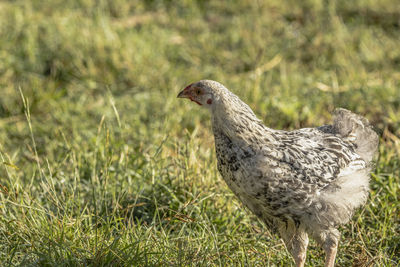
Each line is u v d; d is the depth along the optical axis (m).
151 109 10.30
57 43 12.29
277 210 5.73
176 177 7.54
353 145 6.37
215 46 12.92
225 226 6.88
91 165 7.85
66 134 9.40
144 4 15.40
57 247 5.80
